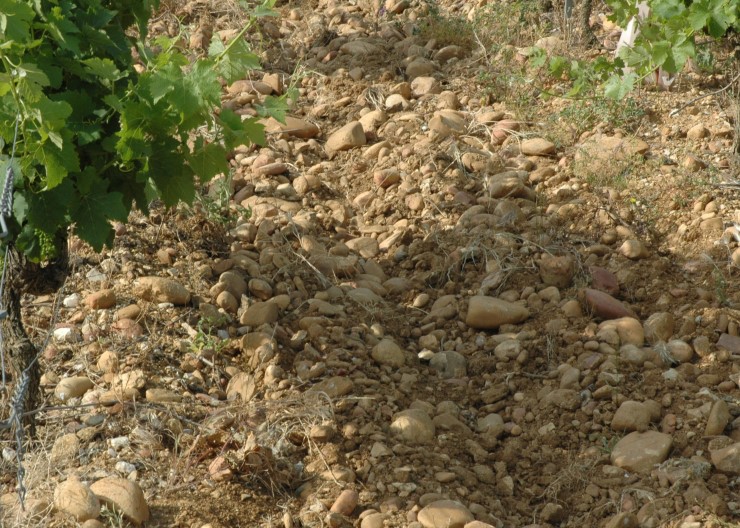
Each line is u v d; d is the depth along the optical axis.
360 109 6.56
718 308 4.46
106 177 3.40
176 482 3.44
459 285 4.93
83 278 4.58
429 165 5.77
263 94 6.71
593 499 3.54
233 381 3.98
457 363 4.37
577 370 4.15
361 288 4.85
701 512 3.32
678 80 6.23
